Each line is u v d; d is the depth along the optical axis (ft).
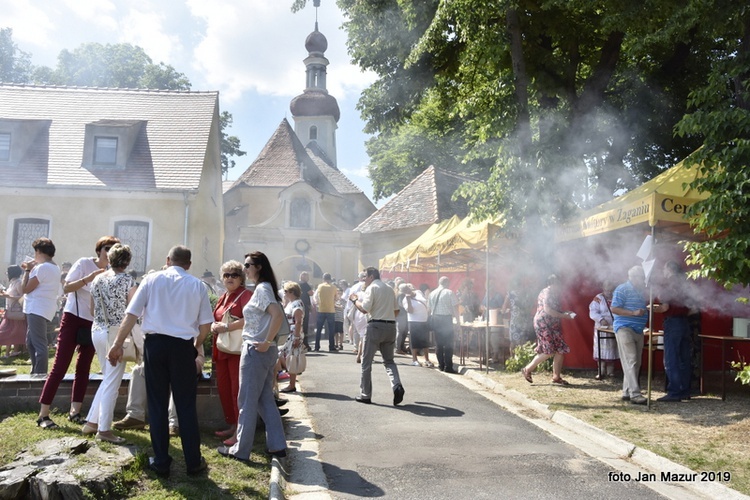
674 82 56.34
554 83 46.80
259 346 19.24
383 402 29.94
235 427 21.62
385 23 50.29
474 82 53.42
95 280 20.03
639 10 37.11
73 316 21.17
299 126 208.95
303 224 123.13
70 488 15.21
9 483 15.43
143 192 75.56
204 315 18.01
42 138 81.56
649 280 28.07
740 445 21.48
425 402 30.09
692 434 23.04
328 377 37.78
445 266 68.39
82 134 83.76
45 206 75.05
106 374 19.67
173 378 17.44
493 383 35.50
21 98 88.69
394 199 106.73
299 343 32.37
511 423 25.85
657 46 54.19
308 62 214.69
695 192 29.84
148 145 82.69
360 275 32.04
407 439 22.85
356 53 53.67
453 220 58.65
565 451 21.53
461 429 24.49
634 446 21.27
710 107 28.55
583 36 48.03
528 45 46.73
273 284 19.90
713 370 39.29
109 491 15.78
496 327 43.32
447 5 39.04
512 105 42.68
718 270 24.98
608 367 37.58
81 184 75.56
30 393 22.81
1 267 73.36
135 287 20.02
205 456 19.31
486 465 19.72
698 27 48.08
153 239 75.56
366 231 104.12
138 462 17.30
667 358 30.35
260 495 16.42
